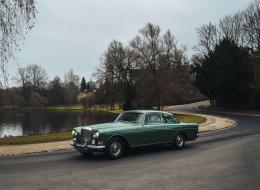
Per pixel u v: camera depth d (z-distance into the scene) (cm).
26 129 4794
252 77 6581
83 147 1450
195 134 1795
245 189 961
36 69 13012
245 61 6756
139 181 1049
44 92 13438
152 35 6612
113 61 6869
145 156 1512
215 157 1481
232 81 6806
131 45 6869
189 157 1483
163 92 6328
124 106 6819
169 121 1688
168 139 1666
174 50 6606
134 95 6831
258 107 6712
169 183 1026
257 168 1243
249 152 1623
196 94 10219
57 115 8044
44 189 955
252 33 6588
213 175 1130
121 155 1496
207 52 8256
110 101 6931
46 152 1667
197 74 7656
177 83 6438
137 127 1523
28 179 1072
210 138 2269
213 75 7188
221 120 4109
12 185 998
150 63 6519
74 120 6341
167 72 6438
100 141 1410
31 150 1716
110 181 1049
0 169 1227
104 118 6750
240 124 3634
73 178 1088
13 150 1717
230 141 2084
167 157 1485
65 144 1925
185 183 1026
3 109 11131
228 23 8169
